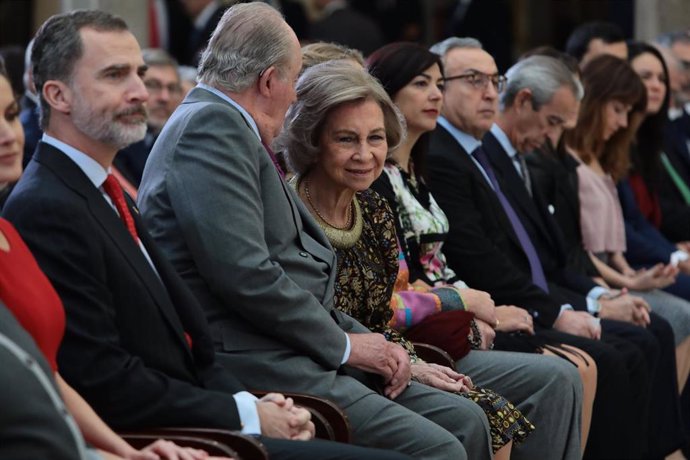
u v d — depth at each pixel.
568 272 14.90
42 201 8.38
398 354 10.38
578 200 15.66
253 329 9.73
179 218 9.51
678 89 20.58
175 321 8.84
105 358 8.25
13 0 26.52
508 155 14.52
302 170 10.90
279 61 10.05
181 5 24.59
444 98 13.66
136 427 8.38
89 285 8.32
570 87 14.45
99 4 23.64
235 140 9.61
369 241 11.10
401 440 9.76
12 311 7.73
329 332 9.88
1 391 6.32
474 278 13.30
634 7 28.77
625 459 13.37
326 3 25.33
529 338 12.98
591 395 12.91
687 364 16.20
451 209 13.30
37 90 8.69
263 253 9.53
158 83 16.41
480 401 10.84
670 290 17.25
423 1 32.06
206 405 8.52
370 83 10.79
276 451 8.42
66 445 6.42
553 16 31.98
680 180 19.44
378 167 10.80
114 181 8.93
